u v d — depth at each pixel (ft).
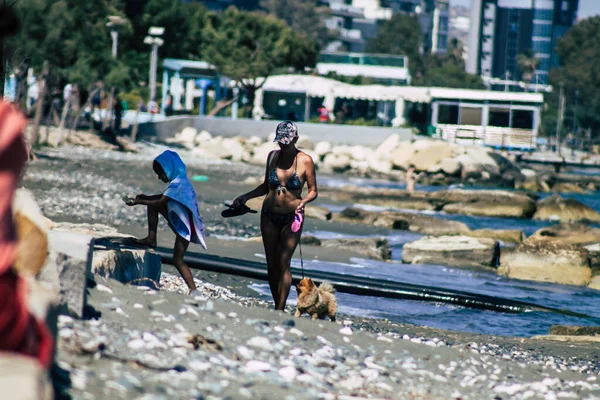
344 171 625.00
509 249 231.50
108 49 488.85
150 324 78.02
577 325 157.99
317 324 95.35
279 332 87.40
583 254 226.17
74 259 72.23
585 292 205.67
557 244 231.09
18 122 39.27
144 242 116.06
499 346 123.65
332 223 306.96
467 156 616.80
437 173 610.24
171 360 66.80
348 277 176.24
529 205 393.91
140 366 63.31
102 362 61.98
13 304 40.34
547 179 647.15
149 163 456.86
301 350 81.10
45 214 216.13
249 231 244.22
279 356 77.41
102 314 76.48
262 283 167.12
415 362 87.66
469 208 394.32
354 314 149.18
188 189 109.70
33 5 354.95
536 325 157.28
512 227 355.36
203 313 87.04
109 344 67.05
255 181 415.64
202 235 109.60
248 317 91.66
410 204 400.67
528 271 222.48
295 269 183.42
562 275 221.25
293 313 130.11
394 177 605.73
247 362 73.20
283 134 107.55
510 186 602.44
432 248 230.89
